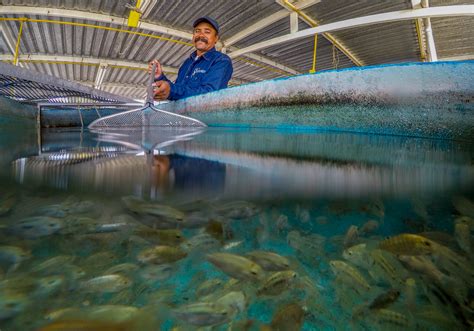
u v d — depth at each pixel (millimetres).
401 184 921
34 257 510
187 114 3895
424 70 1632
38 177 994
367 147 1592
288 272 512
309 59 11797
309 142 1864
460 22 8289
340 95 2115
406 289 477
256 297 463
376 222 672
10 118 3496
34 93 4324
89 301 424
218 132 2770
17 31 8656
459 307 441
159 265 515
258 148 1698
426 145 1550
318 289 479
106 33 9070
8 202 744
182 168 1168
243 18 8406
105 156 1471
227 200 797
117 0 7434
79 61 10805
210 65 4309
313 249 569
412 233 615
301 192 860
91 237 584
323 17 8203
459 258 540
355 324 423
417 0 6164
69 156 1454
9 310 395
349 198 797
